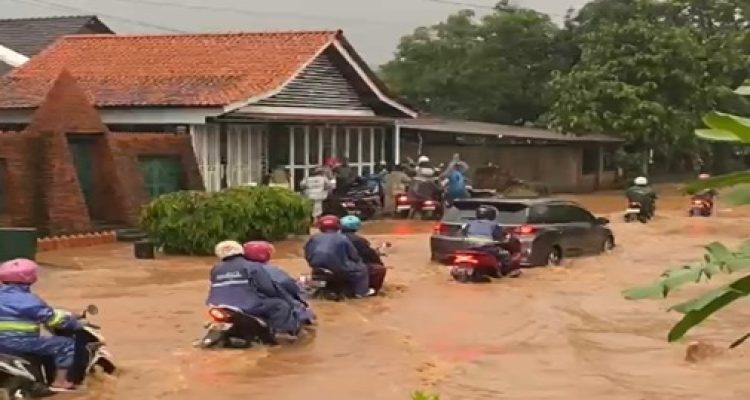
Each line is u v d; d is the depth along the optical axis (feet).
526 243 57.16
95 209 73.82
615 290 49.60
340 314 41.98
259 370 32.01
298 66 91.97
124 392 28.99
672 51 135.64
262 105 90.12
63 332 28.66
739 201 7.74
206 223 62.18
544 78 168.86
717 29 158.30
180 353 34.27
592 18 165.27
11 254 53.36
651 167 156.35
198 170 82.94
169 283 50.57
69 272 54.44
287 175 90.58
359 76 100.53
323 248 45.06
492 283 51.42
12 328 27.58
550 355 34.83
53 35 141.49
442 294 47.65
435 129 114.52
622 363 33.63
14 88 94.84
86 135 72.69
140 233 70.13
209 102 83.97
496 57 170.09
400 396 29.04
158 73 94.32
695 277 8.09
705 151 150.71
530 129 139.44
